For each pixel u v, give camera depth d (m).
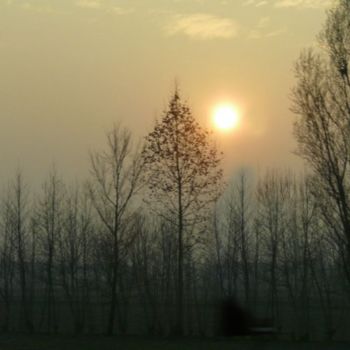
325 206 39.44
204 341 37.91
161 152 45.34
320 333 46.28
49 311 50.06
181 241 44.94
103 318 51.16
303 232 49.44
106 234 47.28
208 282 50.94
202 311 50.06
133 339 40.53
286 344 37.72
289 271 56.03
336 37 38.78
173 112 45.09
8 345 37.84
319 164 39.12
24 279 51.22
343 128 38.72
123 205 46.84
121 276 48.25
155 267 50.47
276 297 47.81
